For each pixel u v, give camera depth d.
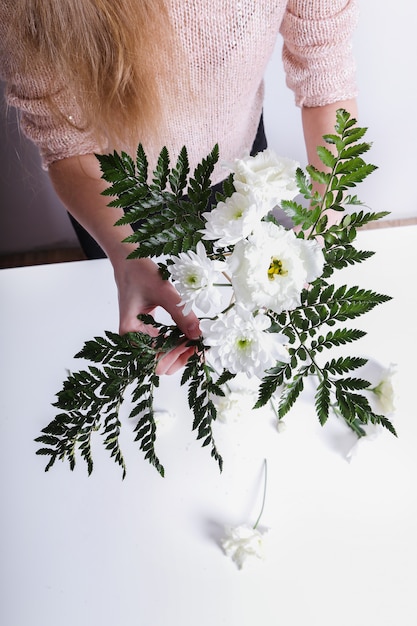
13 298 0.94
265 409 0.80
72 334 0.90
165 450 0.79
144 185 0.56
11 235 1.80
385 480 0.75
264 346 0.53
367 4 1.22
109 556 0.72
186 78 0.81
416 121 1.51
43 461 0.79
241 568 0.70
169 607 0.69
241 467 0.77
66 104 0.81
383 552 0.70
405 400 0.80
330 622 0.67
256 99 1.06
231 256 0.52
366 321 0.86
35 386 0.86
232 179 0.56
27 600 0.71
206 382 0.59
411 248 0.93
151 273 0.77
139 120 0.78
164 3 0.73
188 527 0.73
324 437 0.78
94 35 0.68
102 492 0.76
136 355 0.59
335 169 0.57
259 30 0.80
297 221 0.57
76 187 0.88
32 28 0.71
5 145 1.44
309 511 0.73
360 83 1.41
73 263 0.97
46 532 0.74
